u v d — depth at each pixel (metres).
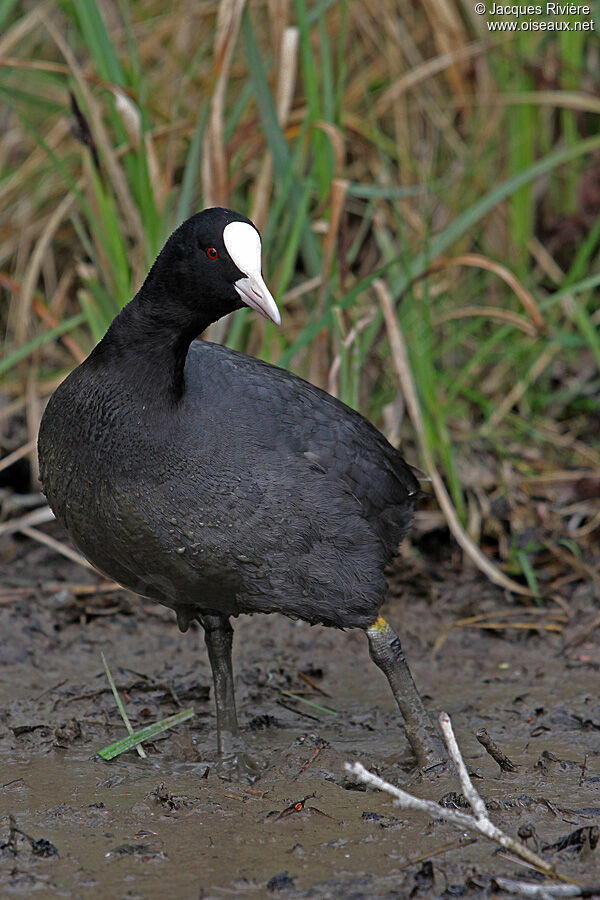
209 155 9.86
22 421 11.18
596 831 5.70
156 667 8.33
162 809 6.16
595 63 12.58
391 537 6.90
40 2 12.86
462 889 5.23
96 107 9.67
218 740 6.88
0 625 8.68
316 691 8.01
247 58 9.47
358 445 6.53
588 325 10.31
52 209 12.20
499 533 9.95
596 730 7.27
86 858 5.61
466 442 10.72
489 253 12.16
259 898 5.20
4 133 12.80
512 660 8.52
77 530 6.22
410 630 8.97
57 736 7.08
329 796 6.30
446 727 5.47
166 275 5.93
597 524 9.99
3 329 12.47
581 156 12.19
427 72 11.21
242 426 6.11
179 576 6.18
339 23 11.98
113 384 5.97
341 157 9.42
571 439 11.02
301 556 6.18
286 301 10.62
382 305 9.28
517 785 6.43
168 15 12.24
